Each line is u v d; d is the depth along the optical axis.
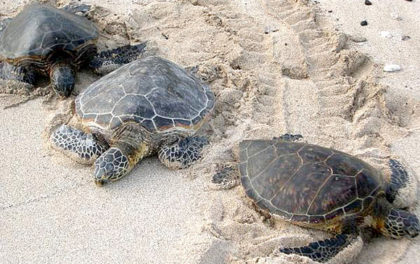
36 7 4.55
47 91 4.36
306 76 4.54
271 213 3.57
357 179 3.52
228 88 4.37
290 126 4.16
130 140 3.82
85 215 3.67
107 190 3.79
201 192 3.79
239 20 4.98
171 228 3.62
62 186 3.81
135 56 4.54
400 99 4.36
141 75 3.99
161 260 3.48
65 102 4.25
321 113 4.26
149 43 4.68
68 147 3.91
